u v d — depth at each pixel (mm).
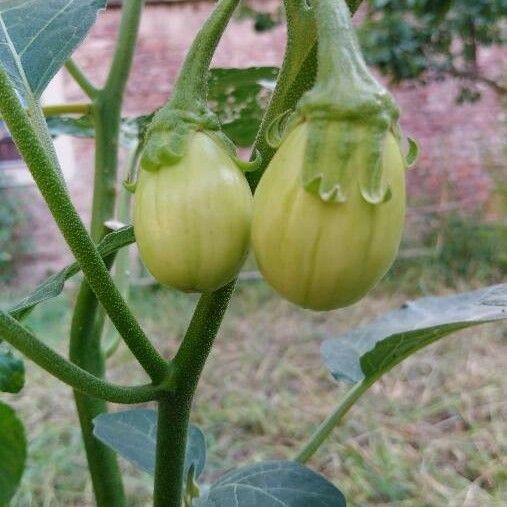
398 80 1443
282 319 1606
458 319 283
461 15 1379
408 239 1908
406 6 1305
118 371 1321
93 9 266
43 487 967
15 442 238
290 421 1171
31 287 1938
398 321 338
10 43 251
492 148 1956
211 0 1921
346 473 1034
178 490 242
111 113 374
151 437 302
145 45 1948
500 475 1015
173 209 178
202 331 218
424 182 1993
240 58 1963
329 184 160
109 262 306
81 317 330
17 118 187
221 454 1081
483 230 1858
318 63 168
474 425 1141
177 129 182
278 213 166
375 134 160
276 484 264
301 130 168
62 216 192
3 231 1904
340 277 165
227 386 1297
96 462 339
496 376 1298
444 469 1049
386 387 1291
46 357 191
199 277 184
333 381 1323
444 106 1973
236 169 186
